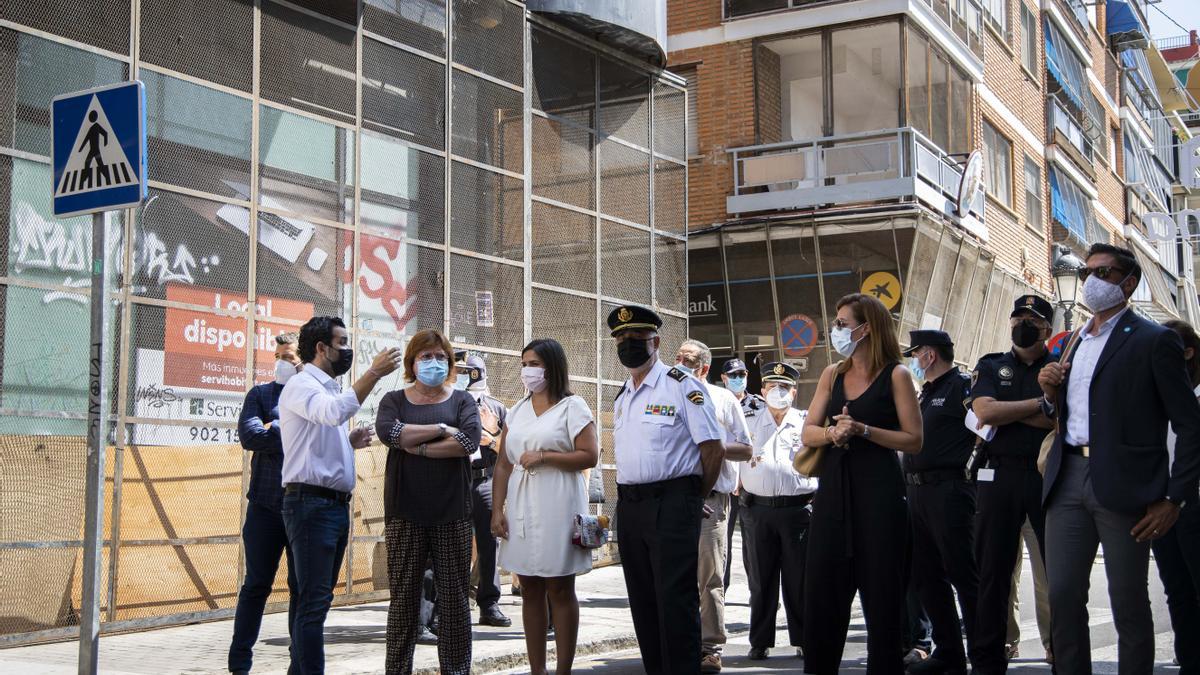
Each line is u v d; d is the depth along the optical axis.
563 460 6.98
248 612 7.20
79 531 9.09
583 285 14.67
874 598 6.13
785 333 20.16
